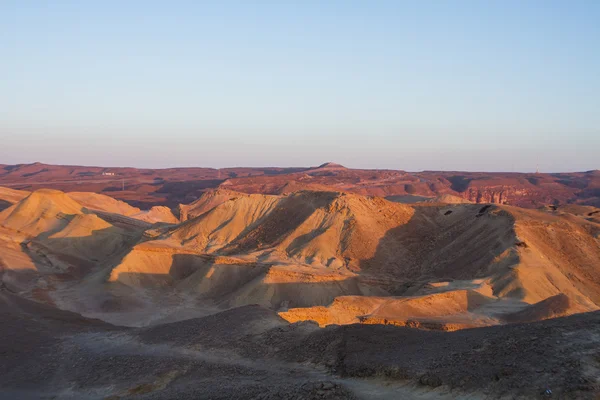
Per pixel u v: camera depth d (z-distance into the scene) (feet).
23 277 250.16
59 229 328.29
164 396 90.07
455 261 248.32
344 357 96.27
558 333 78.13
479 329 96.89
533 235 245.86
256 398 76.28
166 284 257.96
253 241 293.23
